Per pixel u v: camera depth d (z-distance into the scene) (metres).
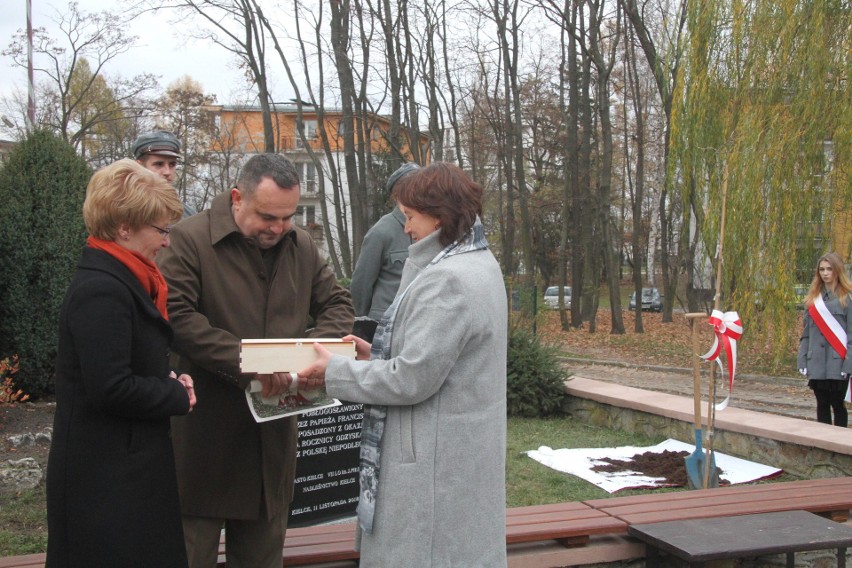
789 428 6.28
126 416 2.27
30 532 4.70
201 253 2.82
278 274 2.97
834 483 4.91
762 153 13.55
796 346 15.54
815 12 13.27
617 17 27.14
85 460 2.23
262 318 2.92
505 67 30.31
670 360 18.73
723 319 5.38
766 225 13.57
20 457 6.13
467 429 2.47
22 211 8.53
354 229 25.30
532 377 8.63
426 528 2.41
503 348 2.58
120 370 2.20
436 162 2.63
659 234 42.25
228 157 40.19
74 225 8.73
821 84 13.27
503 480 2.58
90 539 2.21
